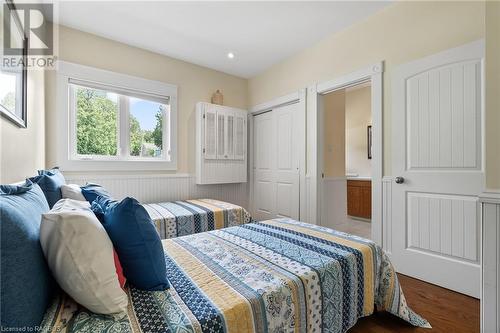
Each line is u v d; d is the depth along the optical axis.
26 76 1.62
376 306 1.56
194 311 0.88
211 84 3.80
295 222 2.10
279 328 1.00
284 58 3.47
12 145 1.33
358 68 2.60
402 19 2.24
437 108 2.00
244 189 4.19
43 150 2.33
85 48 2.76
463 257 1.87
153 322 0.81
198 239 1.65
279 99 3.60
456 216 1.91
